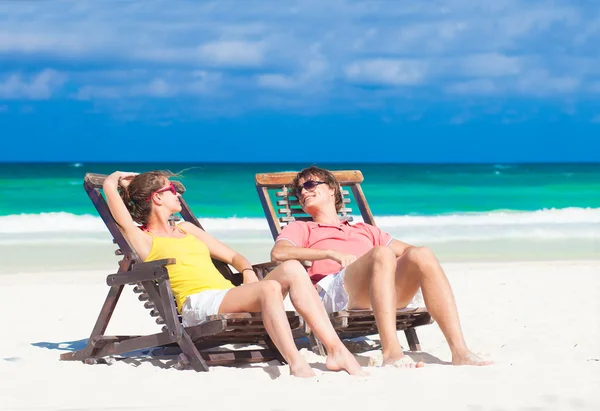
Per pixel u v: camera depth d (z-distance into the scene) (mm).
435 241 15414
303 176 5906
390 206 23172
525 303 8281
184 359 4918
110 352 5238
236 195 24453
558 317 7316
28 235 15664
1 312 8117
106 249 14039
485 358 5098
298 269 4746
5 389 4402
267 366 4930
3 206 21609
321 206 5848
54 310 8273
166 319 4949
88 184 5379
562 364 4844
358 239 5711
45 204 22000
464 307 8062
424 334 6578
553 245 14875
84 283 10406
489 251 14078
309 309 4660
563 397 3889
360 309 5141
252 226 17328
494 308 7969
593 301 8383
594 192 27219
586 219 18828
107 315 5285
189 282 5188
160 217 5438
